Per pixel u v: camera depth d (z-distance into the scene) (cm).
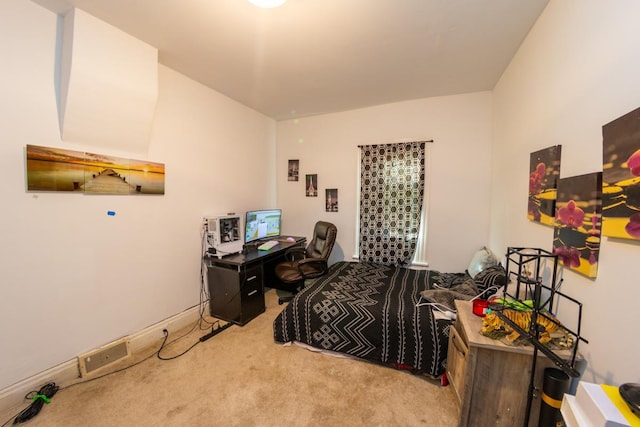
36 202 169
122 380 187
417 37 196
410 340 192
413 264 341
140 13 172
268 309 304
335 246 387
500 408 134
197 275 283
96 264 200
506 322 124
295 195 411
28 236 166
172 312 258
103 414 158
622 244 96
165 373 194
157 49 215
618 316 97
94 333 200
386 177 344
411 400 169
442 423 152
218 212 310
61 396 171
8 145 157
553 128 151
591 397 78
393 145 338
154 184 237
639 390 76
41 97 168
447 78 265
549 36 157
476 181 306
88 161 192
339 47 210
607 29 106
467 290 215
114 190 209
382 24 180
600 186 108
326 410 161
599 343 107
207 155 293
